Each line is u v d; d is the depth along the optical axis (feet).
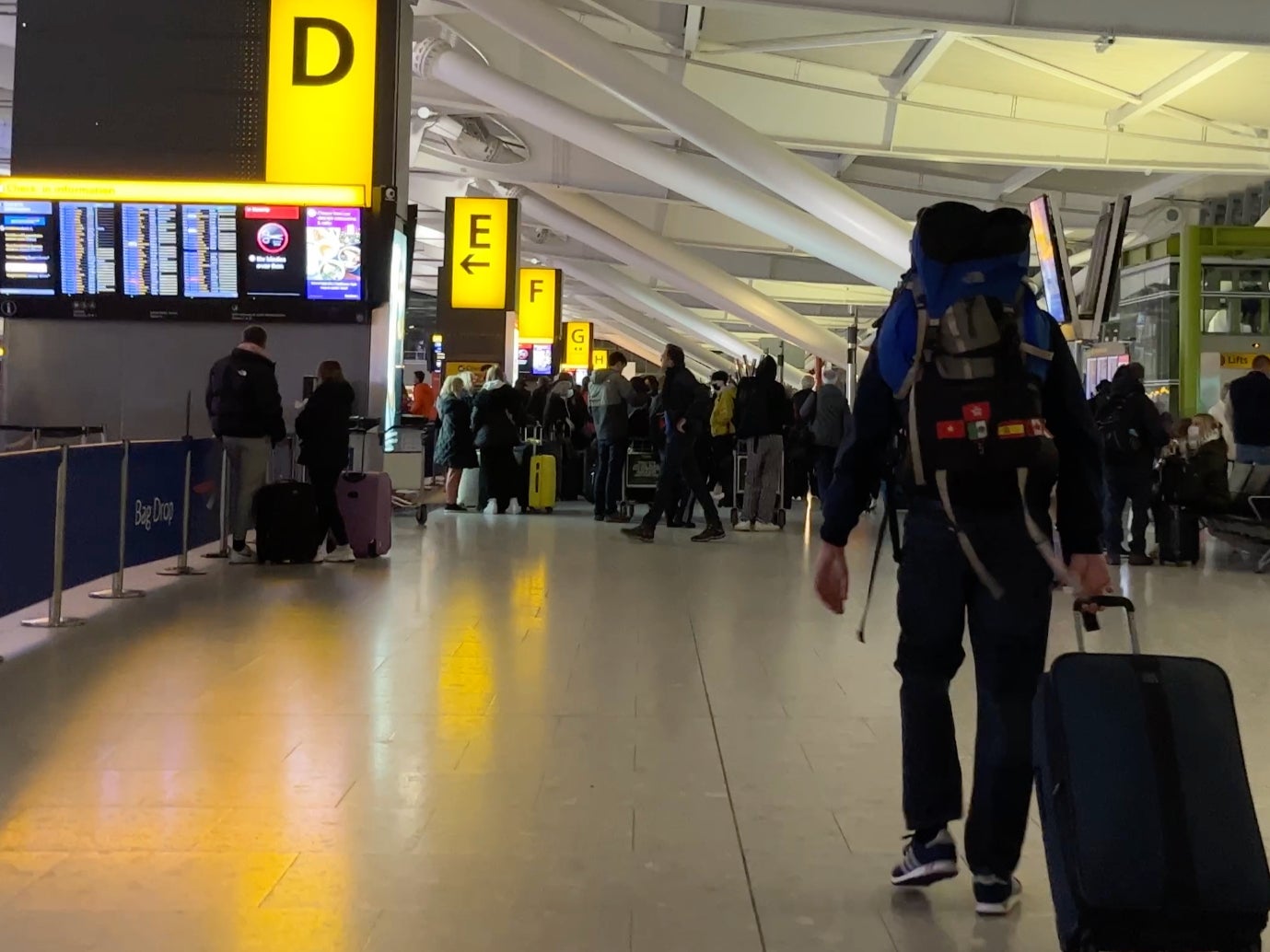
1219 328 64.13
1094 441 11.54
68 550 25.66
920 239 11.32
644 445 60.70
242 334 41.81
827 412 49.32
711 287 123.85
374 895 11.83
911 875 11.89
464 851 13.01
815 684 21.07
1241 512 41.86
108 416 41.75
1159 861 9.21
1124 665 9.90
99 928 11.02
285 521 35.24
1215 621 28.40
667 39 69.72
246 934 10.93
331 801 14.53
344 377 41.70
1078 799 9.48
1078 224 107.34
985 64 69.36
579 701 19.60
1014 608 11.10
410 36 45.21
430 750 16.69
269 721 18.02
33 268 40.14
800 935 11.12
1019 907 11.84
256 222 39.93
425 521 50.90
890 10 45.80
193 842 13.17
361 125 41.86
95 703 18.86
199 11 41.68
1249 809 9.44
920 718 11.78
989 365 11.02
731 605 29.48
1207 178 95.40
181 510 32.73
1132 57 64.49
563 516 55.62
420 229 146.41
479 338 87.35
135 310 40.37
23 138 41.83
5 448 38.11
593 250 149.69
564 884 12.18
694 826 13.91
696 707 19.35
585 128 76.74
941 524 11.41
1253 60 63.82
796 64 73.31
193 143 41.81
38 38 41.83
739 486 60.23
